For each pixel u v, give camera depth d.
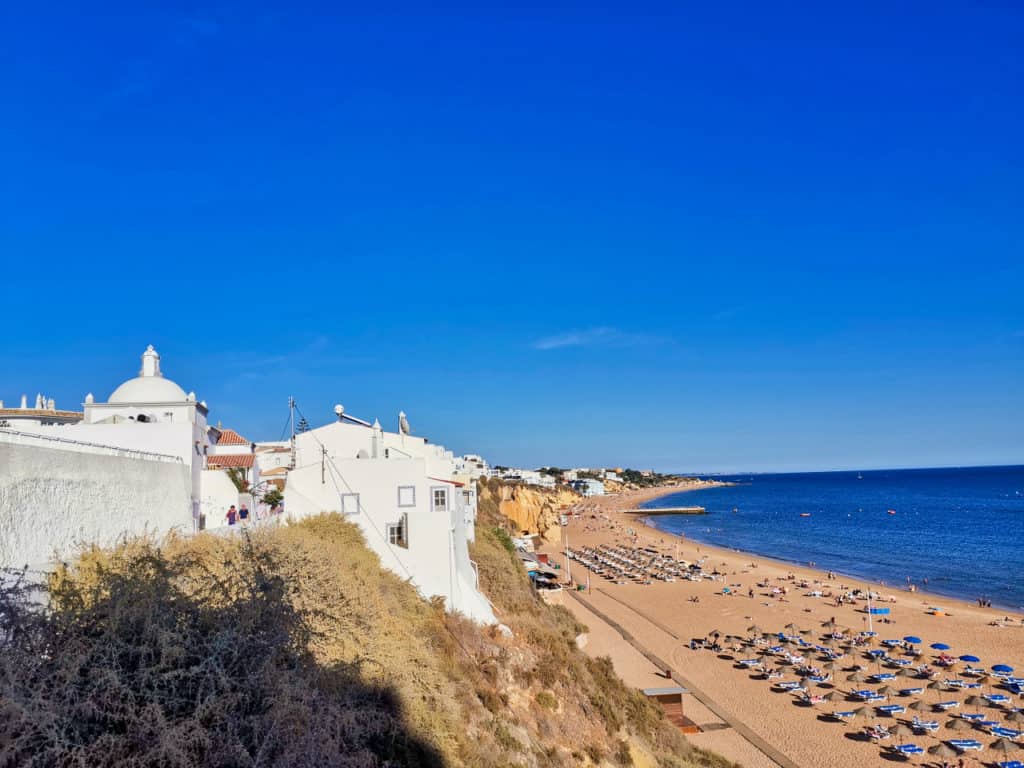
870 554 136.62
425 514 34.41
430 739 18.50
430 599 32.75
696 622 77.75
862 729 46.88
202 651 12.86
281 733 12.13
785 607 86.44
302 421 47.12
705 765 35.56
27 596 13.98
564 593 88.00
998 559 125.75
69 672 11.26
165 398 42.03
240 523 28.58
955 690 54.25
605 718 32.62
